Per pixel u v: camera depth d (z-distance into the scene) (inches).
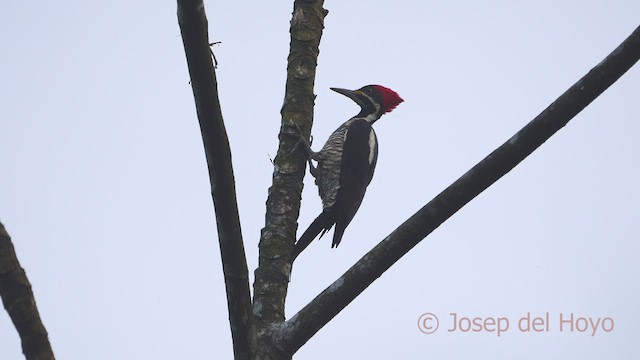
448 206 261.3
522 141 255.9
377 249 269.0
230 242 256.8
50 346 211.3
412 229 264.2
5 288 207.9
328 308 273.6
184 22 232.5
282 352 277.7
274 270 319.3
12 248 211.2
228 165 251.0
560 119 253.8
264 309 307.7
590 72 251.4
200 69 238.1
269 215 337.7
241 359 267.7
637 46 245.4
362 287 271.0
